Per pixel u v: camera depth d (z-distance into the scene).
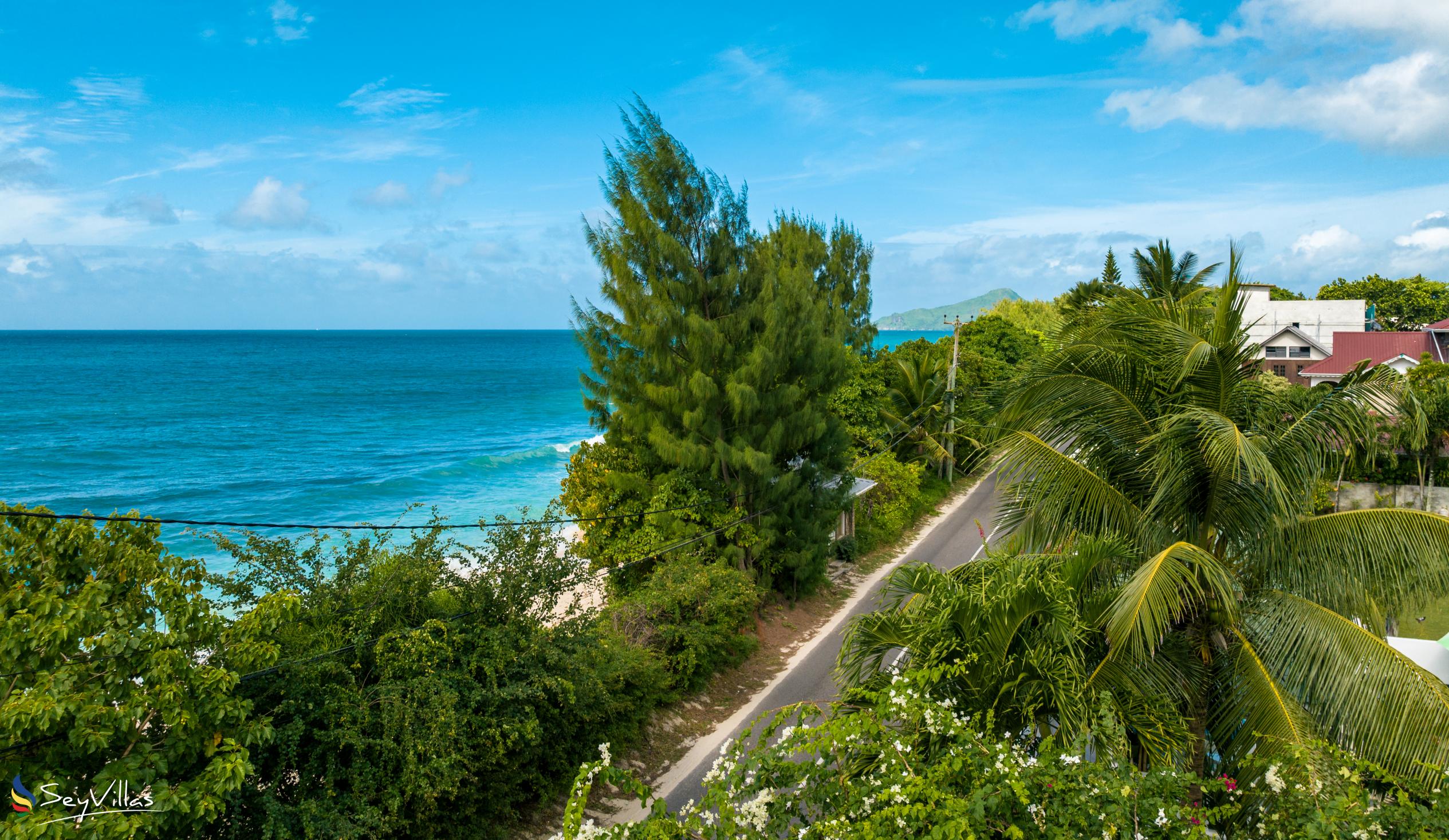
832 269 37.66
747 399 19.62
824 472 23.59
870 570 27.75
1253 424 9.43
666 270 20.20
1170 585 8.48
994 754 6.11
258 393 93.81
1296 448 8.96
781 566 22.81
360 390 101.62
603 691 13.70
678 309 19.56
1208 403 9.41
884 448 35.56
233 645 8.61
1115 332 9.93
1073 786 5.64
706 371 20.11
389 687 11.11
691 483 21.36
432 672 11.47
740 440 20.36
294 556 11.93
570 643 13.91
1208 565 8.55
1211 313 10.12
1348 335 52.03
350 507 43.03
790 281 22.11
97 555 8.08
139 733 7.62
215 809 7.36
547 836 12.91
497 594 13.45
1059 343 10.77
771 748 6.16
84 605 7.16
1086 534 10.05
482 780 12.01
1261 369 10.01
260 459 55.22
